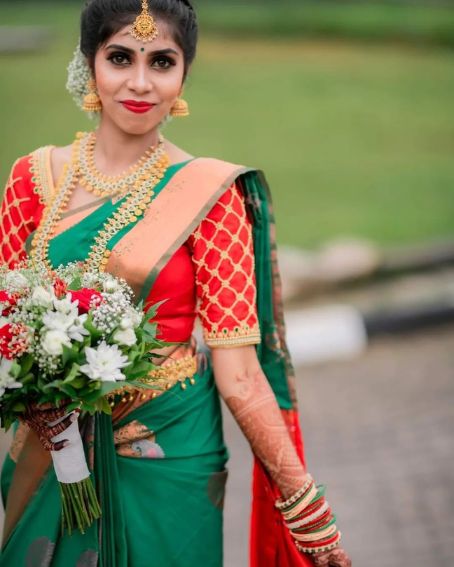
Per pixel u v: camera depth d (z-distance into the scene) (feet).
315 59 75.92
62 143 50.98
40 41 77.87
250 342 10.48
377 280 36.01
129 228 10.28
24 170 10.86
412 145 53.93
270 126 57.21
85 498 10.03
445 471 22.07
